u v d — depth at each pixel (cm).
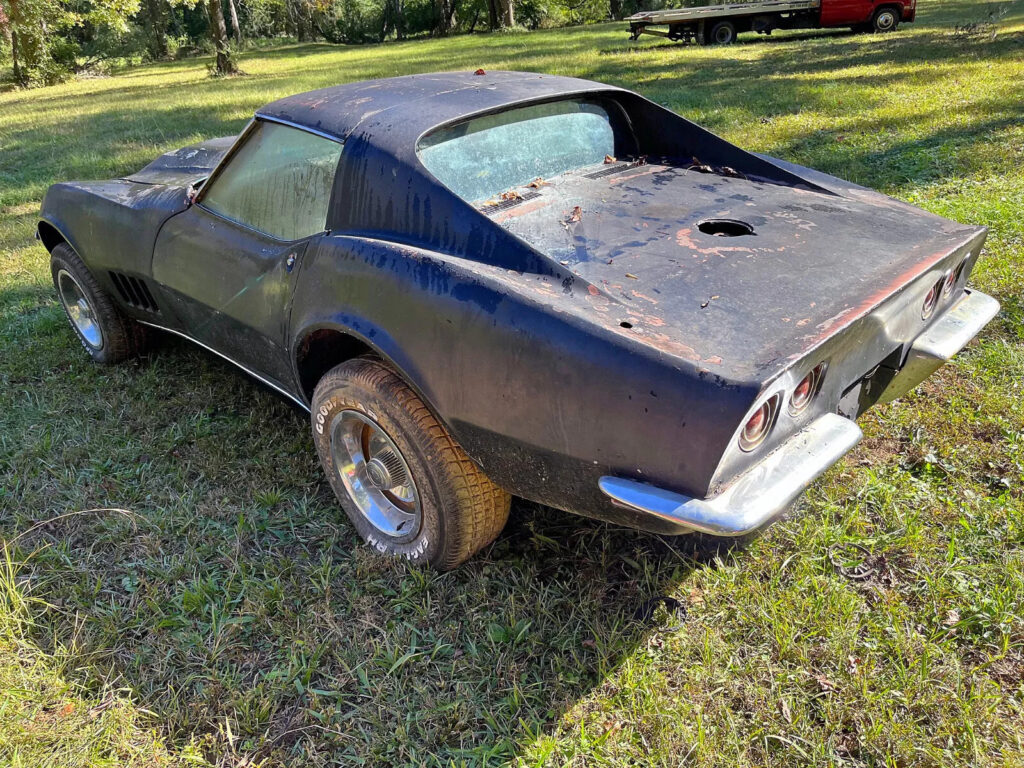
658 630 254
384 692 241
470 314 232
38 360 456
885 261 256
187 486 340
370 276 257
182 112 1539
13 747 222
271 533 312
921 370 278
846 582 270
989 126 806
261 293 306
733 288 236
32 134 1374
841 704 224
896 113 905
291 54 4153
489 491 261
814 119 907
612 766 212
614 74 1538
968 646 242
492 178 297
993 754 208
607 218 285
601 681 236
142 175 449
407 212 263
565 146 331
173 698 237
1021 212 545
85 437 377
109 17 3341
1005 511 290
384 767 220
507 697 235
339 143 287
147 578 288
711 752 212
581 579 277
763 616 252
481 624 262
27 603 271
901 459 328
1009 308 429
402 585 275
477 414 235
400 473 278
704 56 1792
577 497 230
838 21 2108
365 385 262
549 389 218
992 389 364
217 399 408
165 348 461
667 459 202
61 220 420
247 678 248
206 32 5631
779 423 211
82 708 236
